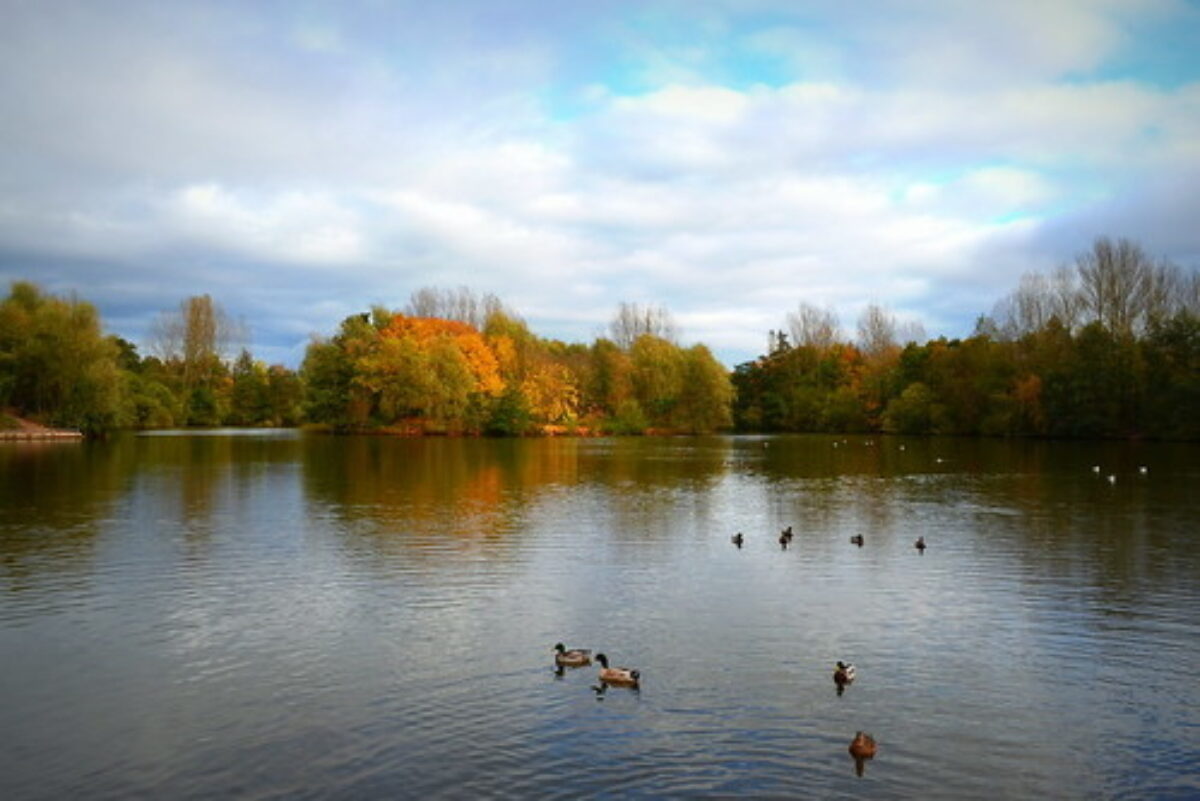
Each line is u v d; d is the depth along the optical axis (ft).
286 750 46.47
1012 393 377.09
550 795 41.45
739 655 61.93
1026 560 96.27
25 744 47.55
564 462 239.30
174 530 113.91
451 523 121.80
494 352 416.87
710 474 204.33
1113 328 343.67
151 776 43.68
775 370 545.85
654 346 468.34
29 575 87.15
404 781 42.93
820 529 118.21
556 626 69.26
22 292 333.21
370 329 389.80
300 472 196.03
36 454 242.37
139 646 64.28
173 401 453.17
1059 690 55.26
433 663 60.13
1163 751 46.24
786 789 41.86
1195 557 97.86
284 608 74.74
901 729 48.91
